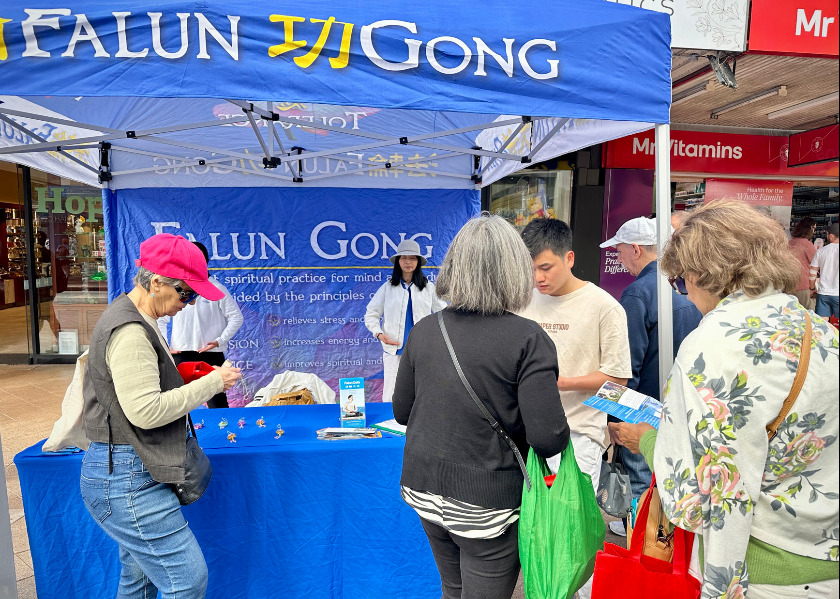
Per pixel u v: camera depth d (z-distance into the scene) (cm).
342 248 470
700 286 117
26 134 338
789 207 680
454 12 188
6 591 165
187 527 173
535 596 136
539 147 331
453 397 138
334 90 180
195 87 173
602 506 225
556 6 198
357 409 245
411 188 463
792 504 106
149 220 441
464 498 136
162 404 156
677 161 652
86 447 204
